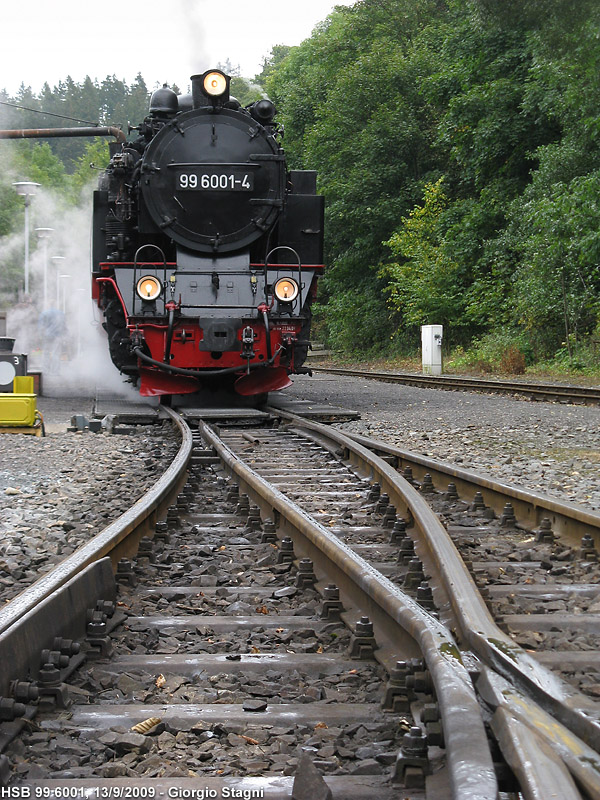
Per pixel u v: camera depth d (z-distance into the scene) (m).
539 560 5.30
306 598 4.46
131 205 13.66
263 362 13.27
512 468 8.80
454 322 31.39
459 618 3.55
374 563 5.05
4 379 13.73
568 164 26.16
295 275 13.70
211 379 14.15
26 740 2.80
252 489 6.81
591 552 5.27
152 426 12.88
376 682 3.33
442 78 31.62
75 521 6.52
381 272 35.94
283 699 3.21
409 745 2.52
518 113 30.05
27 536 5.95
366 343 39.78
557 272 25.45
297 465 8.88
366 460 8.05
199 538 5.78
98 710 3.05
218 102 13.74
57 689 3.06
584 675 3.36
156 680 3.40
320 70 44.03
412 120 36.41
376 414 14.41
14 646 3.04
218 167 13.52
